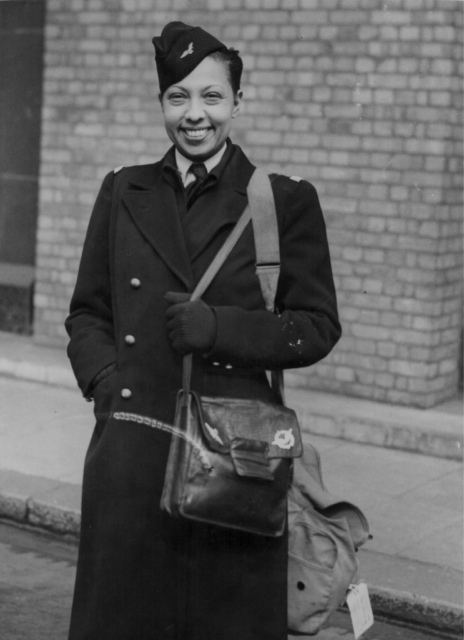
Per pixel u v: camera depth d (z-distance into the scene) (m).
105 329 3.06
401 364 6.62
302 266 2.91
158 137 7.36
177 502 2.67
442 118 6.36
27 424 6.56
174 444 2.71
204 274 2.82
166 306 2.88
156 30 7.28
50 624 4.24
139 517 2.87
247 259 2.86
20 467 5.74
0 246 8.52
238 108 3.00
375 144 6.56
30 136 8.27
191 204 2.96
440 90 6.35
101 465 2.91
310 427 6.48
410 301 6.56
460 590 4.39
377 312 6.66
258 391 2.91
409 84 6.43
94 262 3.07
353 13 6.54
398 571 4.56
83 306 3.10
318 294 2.91
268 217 2.85
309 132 6.76
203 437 2.70
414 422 6.34
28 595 4.52
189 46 2.84
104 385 2.95
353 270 6.70
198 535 2.84
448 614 4.27
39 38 8.09
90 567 2.92
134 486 2.87
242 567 2.84
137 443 2.88
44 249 7.89
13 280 8.37
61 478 5.60
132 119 7.44
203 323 2.72
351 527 3.03
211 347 2.73
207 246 2.89
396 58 6.45
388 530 5.05
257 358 2.78
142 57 7.35
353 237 6.68
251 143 6.96
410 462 6.07
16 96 8.27
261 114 6.90
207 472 2.68
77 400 7.16
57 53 7.64
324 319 2.90
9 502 5.34
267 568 2.86
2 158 8.40
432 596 4.33
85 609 2.91
